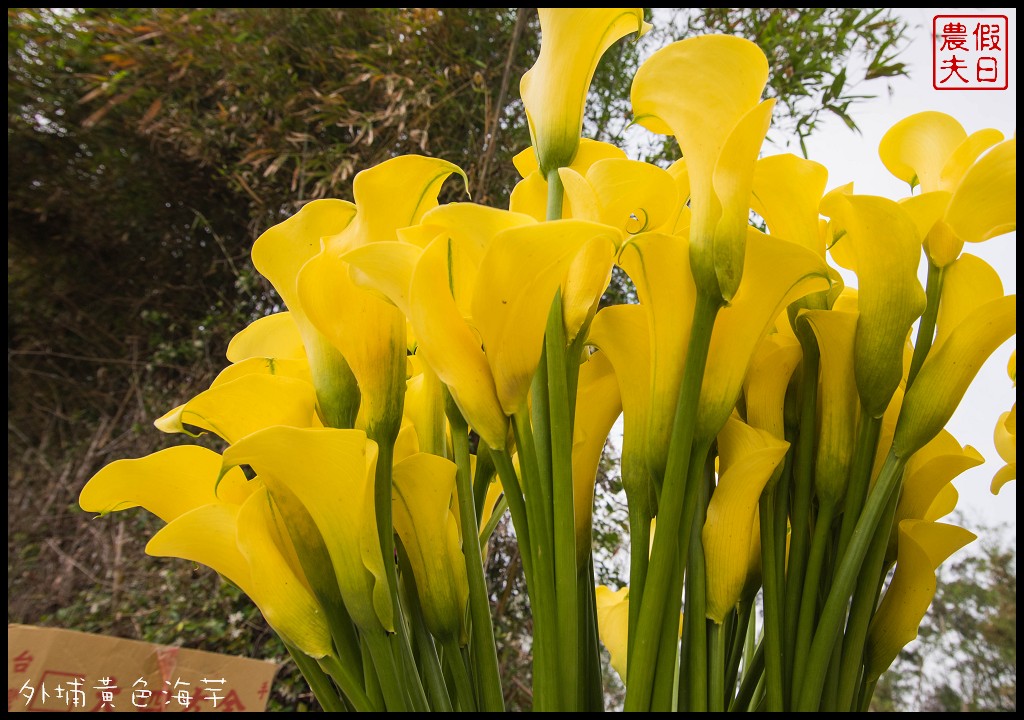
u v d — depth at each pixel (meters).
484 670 0.28
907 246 0.27
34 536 1.44
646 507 0.29
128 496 0.30
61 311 1.63
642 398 0.29
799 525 0.31
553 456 0.27
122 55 1.46
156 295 1.65
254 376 0.27
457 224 0.24
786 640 0.30
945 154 0.34
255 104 1.45
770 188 0.31
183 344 1.56
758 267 0.26
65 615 1.28
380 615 0.25
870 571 0.30
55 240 1.62
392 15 1.35
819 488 0.30
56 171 1.59
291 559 0.28
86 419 1.58
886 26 0.99
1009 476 0.36
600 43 0.29
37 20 1.45
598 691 0.31
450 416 0.31
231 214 1.64
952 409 0.27
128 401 1.57
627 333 0.29
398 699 0.26
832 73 0.99
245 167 1.51
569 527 0.26
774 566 0.29
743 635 0.31
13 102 1.53
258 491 0.27
